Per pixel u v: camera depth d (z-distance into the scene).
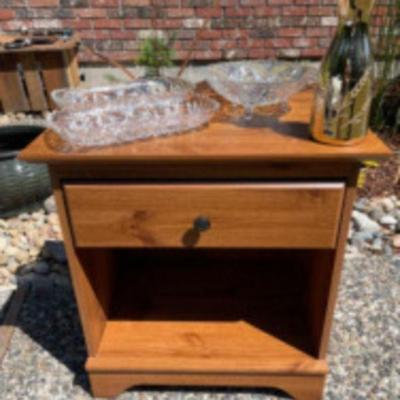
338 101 0.69
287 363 0.97
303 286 1.17
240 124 0.83
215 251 1.32
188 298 1.17
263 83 0.87
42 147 0.74
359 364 1.11
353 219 1.65
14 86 2.43
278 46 2.50
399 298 1.32
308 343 1.02
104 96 0.97
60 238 1.61
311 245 0.80
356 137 0.71
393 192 1.82
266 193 0.75
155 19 2.44
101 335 1.04
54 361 1.13
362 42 0.68
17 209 1.73
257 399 1.03
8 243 1.60
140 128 0.79
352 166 0.72
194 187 0.75
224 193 0.75
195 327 1.07
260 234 0.79
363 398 1.03
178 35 2.47
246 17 2.43
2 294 1.37
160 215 0.77
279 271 1.27
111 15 2.43
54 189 0.77
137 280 1.24
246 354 0.99
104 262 1.09
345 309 1.28
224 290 1.20
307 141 0.74
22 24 2.47
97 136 0.76
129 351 1.00
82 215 0.78
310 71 1.03
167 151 0.71
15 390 1.06
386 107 2.20
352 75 0.68
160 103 0.91
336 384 1.06
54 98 0.95
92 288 0.96
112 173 0.75
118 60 2.54
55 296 1.35
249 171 0.74
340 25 0.69
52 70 2.37
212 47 2.50
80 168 0.74
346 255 1.51
